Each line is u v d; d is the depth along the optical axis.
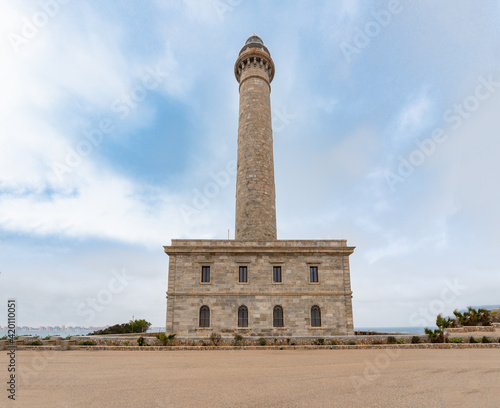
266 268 31.88
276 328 30.11
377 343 25.73
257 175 37.00
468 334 31.33
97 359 18.19
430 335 25.59
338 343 25.67
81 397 9.75
